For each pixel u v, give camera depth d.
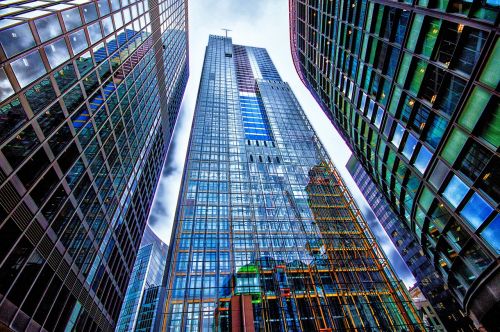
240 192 57.53
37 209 20.33
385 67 26.06
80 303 27.75
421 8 20.20
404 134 24.02
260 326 32.53
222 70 121.69
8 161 17.38
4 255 17.36
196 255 42.44
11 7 16.92
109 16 31.61
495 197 15.48
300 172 66.81
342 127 42.59
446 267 21.86
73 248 26.14
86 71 26.83
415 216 24.47
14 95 17.39
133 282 102.31
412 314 35.56
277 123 87.19
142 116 47.06
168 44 63.75
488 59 15.07
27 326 19.50
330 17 40.28
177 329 31.86
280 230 49.41
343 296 37.44
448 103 18.41
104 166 32.78
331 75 42.12
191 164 64.06
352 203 57.91
